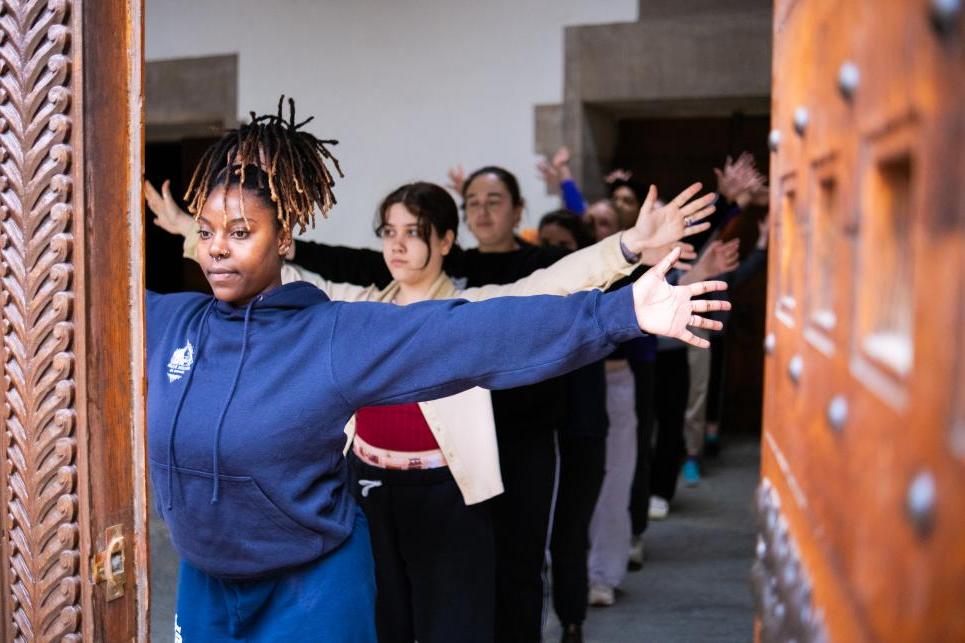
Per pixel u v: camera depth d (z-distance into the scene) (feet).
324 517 6.63
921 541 2.57
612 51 19.98
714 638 13.29
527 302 6.21
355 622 6.75
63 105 5.79
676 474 19.11
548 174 18.01
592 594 14.56
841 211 3.24
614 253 8.46
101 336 5.97
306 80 21.62
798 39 3.80
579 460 12.22
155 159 26.81
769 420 4.30
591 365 12.23
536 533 10.95
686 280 9.77
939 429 2.48
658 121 23.40
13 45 5.90
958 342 2.38
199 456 6.47
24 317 6.04
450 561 9.43
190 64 22.30
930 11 2.49
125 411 6.12
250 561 6.61
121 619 6.20
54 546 6.10
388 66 21.15
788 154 3.96
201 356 6.68
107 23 5.87
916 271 2.60
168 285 27.25
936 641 2.50
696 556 16.92
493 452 9.36
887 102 2.80
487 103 20.67
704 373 21.50
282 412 6.36
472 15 20.62
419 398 6.39
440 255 10.18
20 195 5.97
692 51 19.61
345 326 6.44
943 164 2.44
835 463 3.27
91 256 5.89
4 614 6.34
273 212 6.63
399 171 21.26
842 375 3.21
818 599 3.42
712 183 23.27
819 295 3.51
